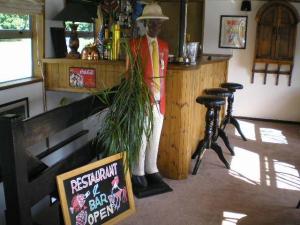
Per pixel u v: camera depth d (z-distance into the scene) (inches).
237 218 114.1
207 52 250.1
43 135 83.3
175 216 114.7
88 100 105.6
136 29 155.6
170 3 240.4
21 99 146.3
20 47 152.9
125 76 111.7
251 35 241.6
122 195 103.2
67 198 87.8
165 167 143.6
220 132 176.9
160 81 123.8
